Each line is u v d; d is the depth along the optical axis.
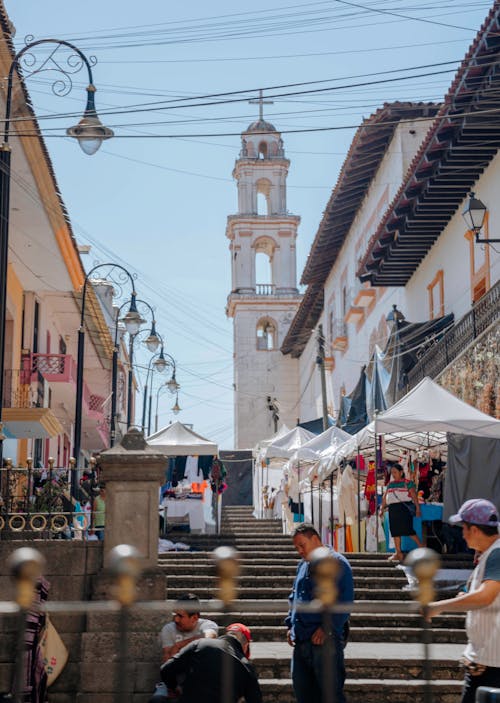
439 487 19.11
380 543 18.58
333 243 44.56
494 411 19.98
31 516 11.57
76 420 22.98
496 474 16.81
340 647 8.39
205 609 4.20
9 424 26.52
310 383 57.31
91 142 15.29
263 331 65.50
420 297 31.03
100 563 10.97
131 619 10.59
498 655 6.30
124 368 54.06
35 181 21.80
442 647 12.14
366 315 39.75
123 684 3.96
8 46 17.69
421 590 4.15
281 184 65.75
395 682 10.67
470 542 6.56
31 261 27.88
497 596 6.31
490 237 23.84
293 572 15.45
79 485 16.47
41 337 32.41
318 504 24.52
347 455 20.17
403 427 16.44
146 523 10.90
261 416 62.94
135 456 10.98
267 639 12.62
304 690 8.48
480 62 20.06
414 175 24.91
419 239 29.06
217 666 7.89
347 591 8.33
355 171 36.59
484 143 22.69
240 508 43.25
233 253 65.81
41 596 9.30
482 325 22.06
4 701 8.88
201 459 26.78
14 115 19.00
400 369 28.95
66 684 10.69
